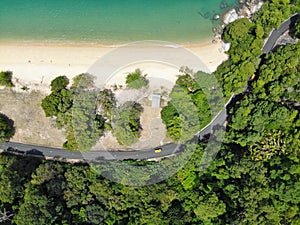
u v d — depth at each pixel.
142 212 56.34
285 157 56.84
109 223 57.56
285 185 53.25
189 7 66.06
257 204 52.75
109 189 57.50
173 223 56.06
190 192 57.47
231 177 56.81
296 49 56.94
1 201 59.31
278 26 61.12
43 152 64.62
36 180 58.72
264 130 58.06
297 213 53.97
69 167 61.09
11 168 60.84
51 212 55.97
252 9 64.94
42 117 65.19
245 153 58.50
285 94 58.44
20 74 66.06
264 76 57.91
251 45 59.50
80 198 58.22
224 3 65.56
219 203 54.09
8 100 65.94
